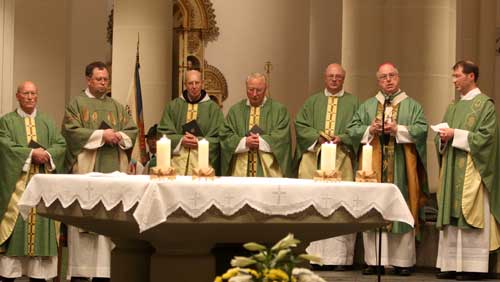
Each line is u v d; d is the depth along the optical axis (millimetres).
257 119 13305
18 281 12992
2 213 12203
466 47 20297
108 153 12695
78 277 12750
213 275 8867
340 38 21125
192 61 20297
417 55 14828
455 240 12844
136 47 17125
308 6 20750
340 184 8586
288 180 9344
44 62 20312
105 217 8633
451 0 15039
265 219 8359
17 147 12133
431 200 14961
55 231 12461
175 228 8438
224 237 8758
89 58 21297
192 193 8164
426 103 14844
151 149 15203
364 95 14859
